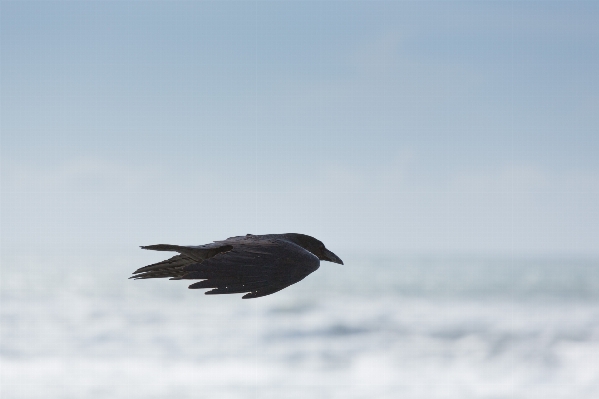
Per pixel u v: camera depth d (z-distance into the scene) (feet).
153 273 21.36
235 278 18.81
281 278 18.99
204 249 19.54
